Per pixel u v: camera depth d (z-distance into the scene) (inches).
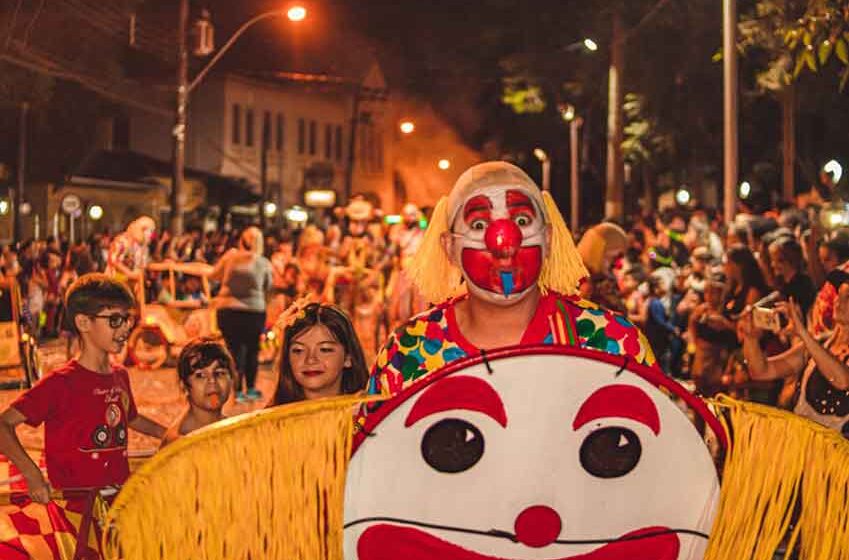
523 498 141.2
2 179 1571.1
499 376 139.9
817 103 1195.3
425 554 142.3
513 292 156.9
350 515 142.3
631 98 1636.3
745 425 145.1
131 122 2090.3
